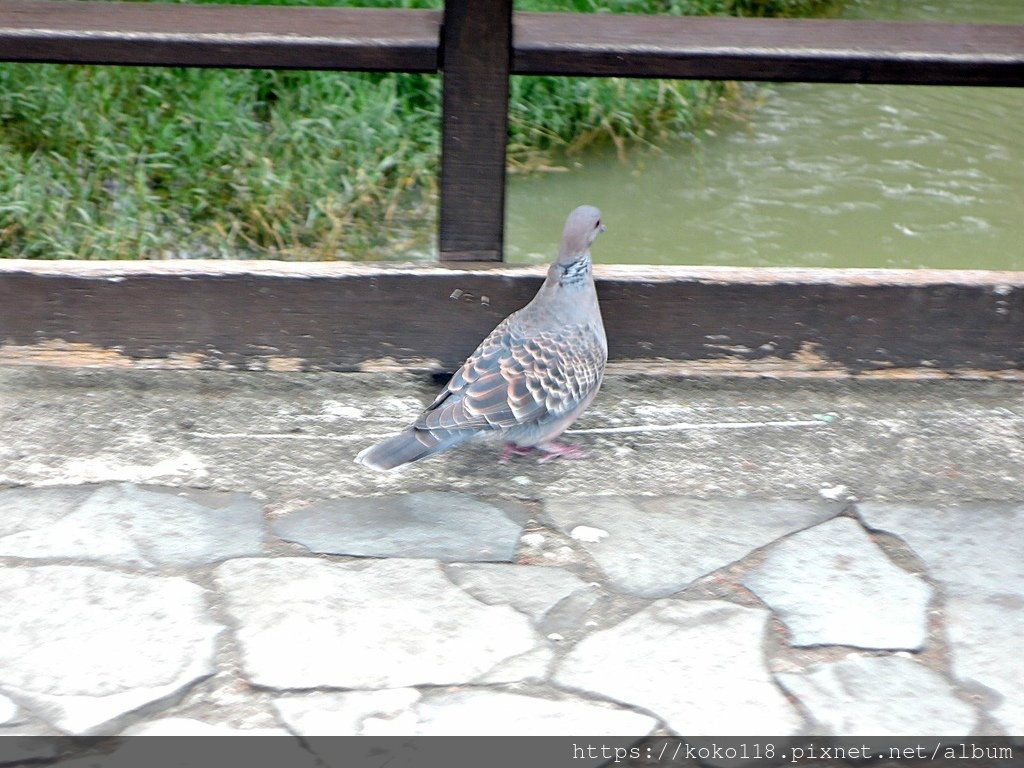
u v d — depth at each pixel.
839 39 4.88
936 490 4.64
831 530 4.41
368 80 8.74
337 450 4.81
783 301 5.11
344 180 8.02
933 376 5.24
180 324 5.11
